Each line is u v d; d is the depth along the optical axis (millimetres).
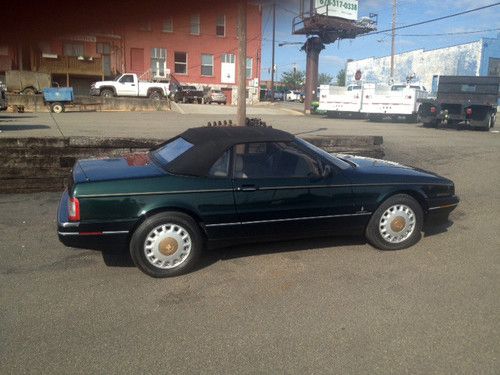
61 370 2846
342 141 9008
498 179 8945
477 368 2918
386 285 4113
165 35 36156
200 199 4277
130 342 3164
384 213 4918
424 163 10469
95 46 32469
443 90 19844
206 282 4152
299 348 3115
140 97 29188
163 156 4781
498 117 30312
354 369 2895
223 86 38938
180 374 2828
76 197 4027
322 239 5312
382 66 53281
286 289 4016
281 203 4551
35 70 29594
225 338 3229
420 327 3398
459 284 4148
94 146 7516
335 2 27578
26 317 3477
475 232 5660
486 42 39250
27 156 7180
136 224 4180
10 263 4484
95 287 4012
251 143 4562
